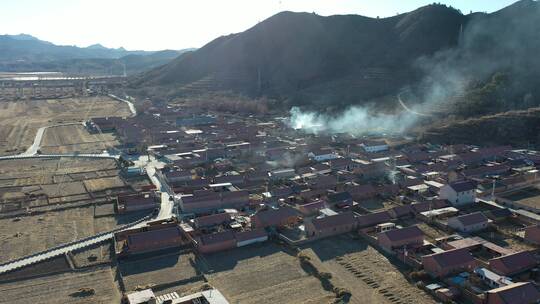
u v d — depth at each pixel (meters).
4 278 88.12
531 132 193.00
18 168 168.62
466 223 106.50
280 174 151.00
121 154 188.50
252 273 89.38
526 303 74.19
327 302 78.19
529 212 116.12
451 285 82.62
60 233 109.56
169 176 148.62
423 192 134.38
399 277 86.88
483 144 189.88
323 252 98.06
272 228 109.31
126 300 77.88
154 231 101.88
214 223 111.44
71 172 163.12
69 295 82.06
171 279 87.31
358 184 141.00
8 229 112.44
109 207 127.19
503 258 87.69
